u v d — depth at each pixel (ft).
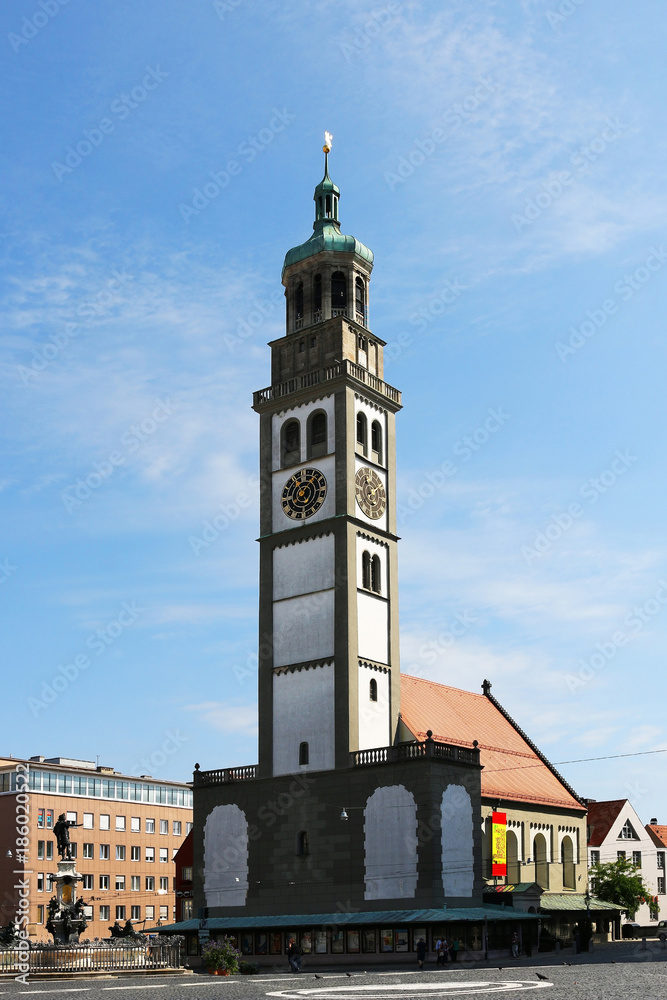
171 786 512.63
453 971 206.18
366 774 274.98
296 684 294.87
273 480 316.60
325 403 310.65
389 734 295.69
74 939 239.91
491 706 377.71
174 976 206.80
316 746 286.25
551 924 324.60
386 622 304.09
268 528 313.53
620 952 269.03
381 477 315.37
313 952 268.41
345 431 304.09
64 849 250.16
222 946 242.17
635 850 441.68
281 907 281.95
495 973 189.88
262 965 274.77
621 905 369.50
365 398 315.58
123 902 472.85
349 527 296.30
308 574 300.61
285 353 327.06
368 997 133.80
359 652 291.38
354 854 272.31
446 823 266.36
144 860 487.61
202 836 303.48
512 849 326.24
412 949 253.24
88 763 501.15
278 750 293.84
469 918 249.75
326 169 344.69
